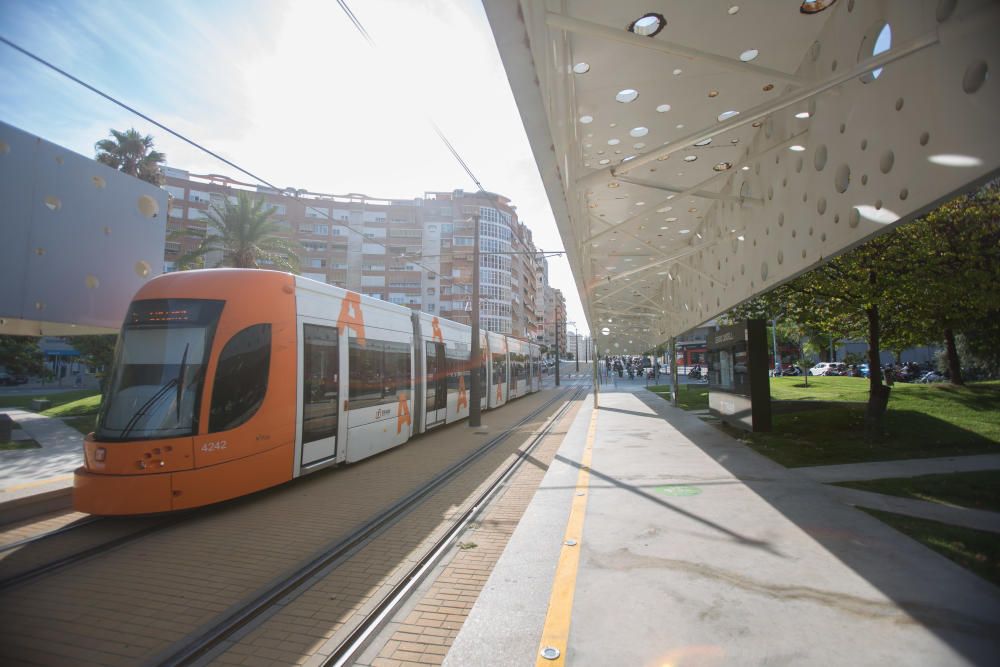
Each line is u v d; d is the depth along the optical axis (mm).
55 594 4539
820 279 10617
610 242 12703
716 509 5742
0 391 39375
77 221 8148
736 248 8453
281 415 7621
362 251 65188
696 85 5711
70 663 3486
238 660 3523
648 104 6098
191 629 3926
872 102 4398
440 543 5785
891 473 7418
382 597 4441
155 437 6273
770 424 11523
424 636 3799
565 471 8391
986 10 3189
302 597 4469
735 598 3533
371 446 10250
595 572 4102
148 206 9195
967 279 8742
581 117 6359
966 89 3357
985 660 2715
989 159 3195
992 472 7258
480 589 4602
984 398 12875
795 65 5602
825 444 9977
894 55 3639
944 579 3736
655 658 2867
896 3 3994
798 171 5914
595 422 15633
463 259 66062
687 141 4309
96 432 6426
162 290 7152
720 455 9242
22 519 6676
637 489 6855
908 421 11297
